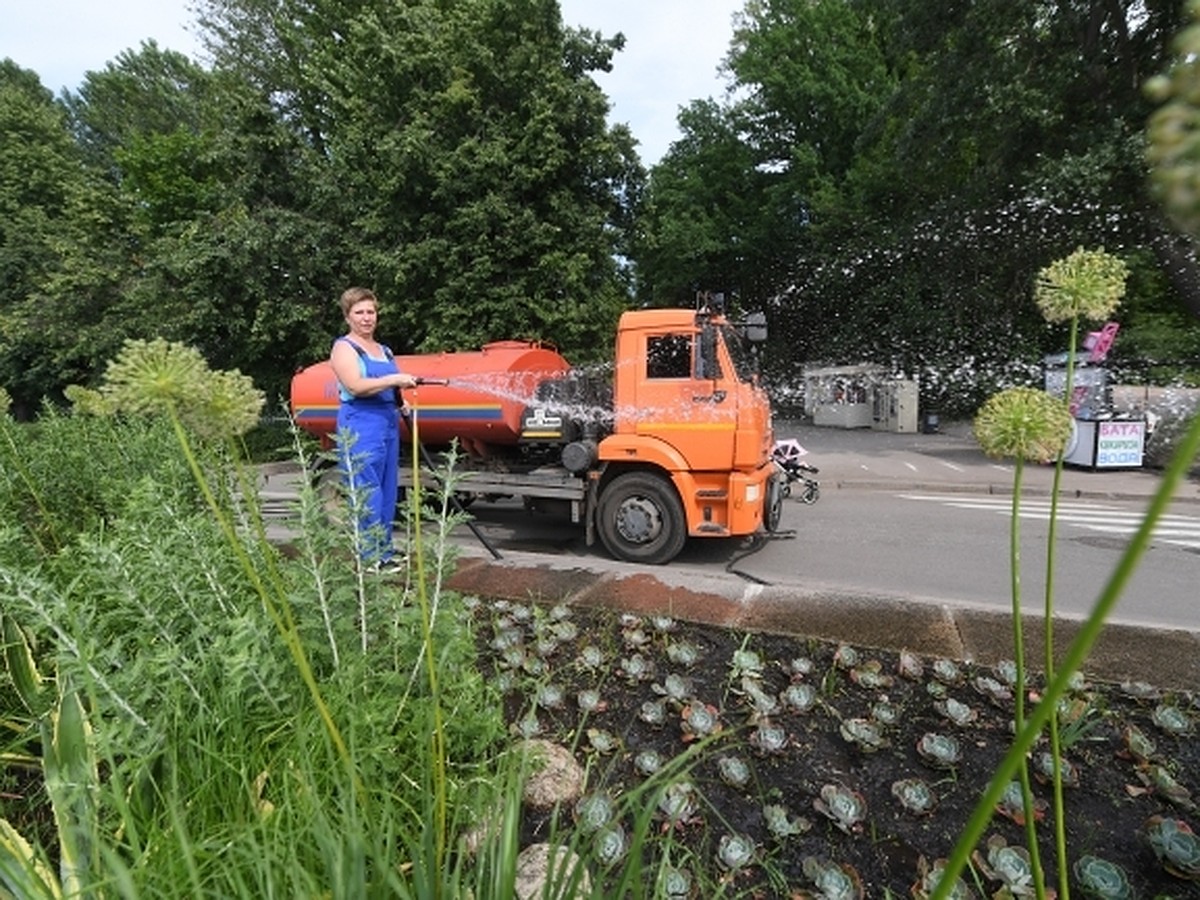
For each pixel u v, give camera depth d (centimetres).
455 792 181
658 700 270
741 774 216
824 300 2141
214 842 142
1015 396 131
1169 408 1236
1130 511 888
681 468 560
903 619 349
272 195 1574
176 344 134
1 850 152
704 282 2516
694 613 360
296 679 198
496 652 308
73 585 208
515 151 1356
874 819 205
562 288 1366
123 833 157
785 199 2303
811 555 646
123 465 407
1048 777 220
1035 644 316
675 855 189
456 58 1402
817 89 2208
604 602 381
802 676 288
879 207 1997
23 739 209
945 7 1318
